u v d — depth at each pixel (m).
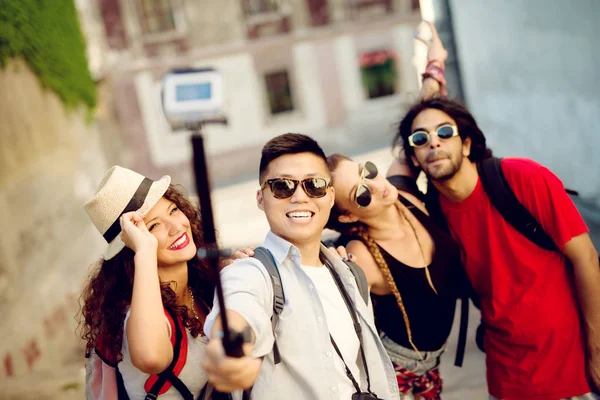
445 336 2.84
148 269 1.91
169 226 2.14
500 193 2.69
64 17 11.09
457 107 2.79
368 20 21.17
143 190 2.12
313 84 21.42
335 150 21.56
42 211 7.22
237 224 10.88
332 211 2.70
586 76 5.32
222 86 1.35
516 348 2.79
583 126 5.63
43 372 5.22
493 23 7.39
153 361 1.81
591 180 5.67
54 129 9.20
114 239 2.10
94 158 12.27
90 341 2.13
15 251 5.86
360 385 2.04
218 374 1.52
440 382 2.96
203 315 2.29
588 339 2.73
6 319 5.08
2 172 6.10
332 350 1.90
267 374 1.84
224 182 19.86
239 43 21.12
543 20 5.99
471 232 2.81
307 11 21.09
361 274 2.17
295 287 1.94
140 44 20.69
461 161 2.75
